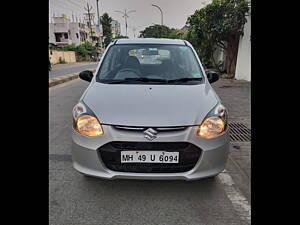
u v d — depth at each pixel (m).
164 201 2.42
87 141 2.29
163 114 2.30
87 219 2.18
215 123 2.36
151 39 3.69
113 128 2.24
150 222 2.15
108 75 3.13
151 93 2.63
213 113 2.42
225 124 2.46
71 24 59.59
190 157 2.25
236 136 4.23
